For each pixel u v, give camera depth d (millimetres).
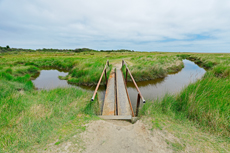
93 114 3432
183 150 1984
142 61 17250
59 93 4730
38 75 12938
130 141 2232
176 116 3074
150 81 9914
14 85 6430
